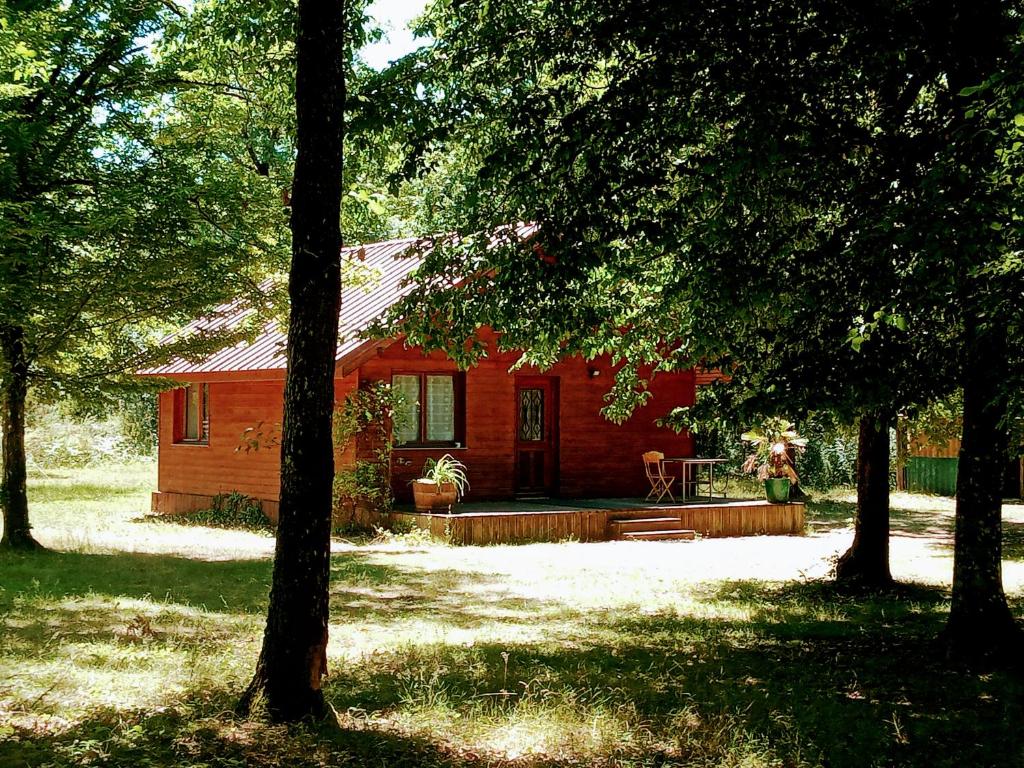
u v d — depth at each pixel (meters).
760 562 15.75
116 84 14.50
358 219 19.59
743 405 8.22
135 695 6.82
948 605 11.97
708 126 8.37
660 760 5.94
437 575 13.80
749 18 7.71
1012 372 7.31
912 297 7.01
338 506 18.58
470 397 20.03
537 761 5.81
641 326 10.99
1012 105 5.95
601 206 8.16
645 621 10.68
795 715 7.00
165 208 13.35
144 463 38.69
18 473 15.49
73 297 13.34
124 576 13.03
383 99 9.13
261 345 20.33
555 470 21.19
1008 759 6.12
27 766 5.33
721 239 8.15
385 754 5.82
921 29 7.55
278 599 6.32
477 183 8.91
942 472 30.19
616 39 8.22
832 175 7.88
